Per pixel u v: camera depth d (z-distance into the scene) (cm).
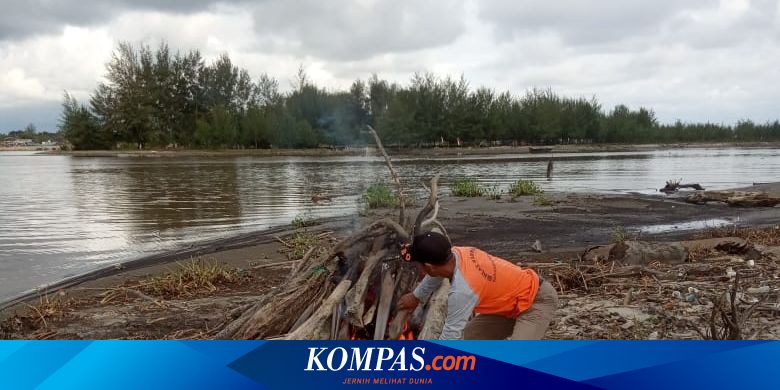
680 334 561
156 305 714
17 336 613
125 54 6881
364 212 1576
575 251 1026
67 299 758
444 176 2970
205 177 2934
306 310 474
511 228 1311
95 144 7019
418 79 6725
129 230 1330
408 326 467
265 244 1133
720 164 3919
